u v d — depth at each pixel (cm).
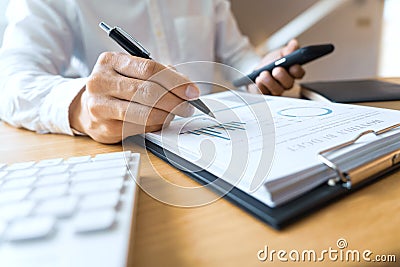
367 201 20
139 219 19
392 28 185
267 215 18
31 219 16
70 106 39
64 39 70
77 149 34
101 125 33
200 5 90
